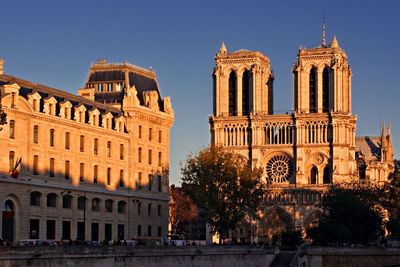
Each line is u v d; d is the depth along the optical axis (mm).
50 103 159625
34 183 153000
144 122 189375
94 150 172750
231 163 196625
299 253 169125
